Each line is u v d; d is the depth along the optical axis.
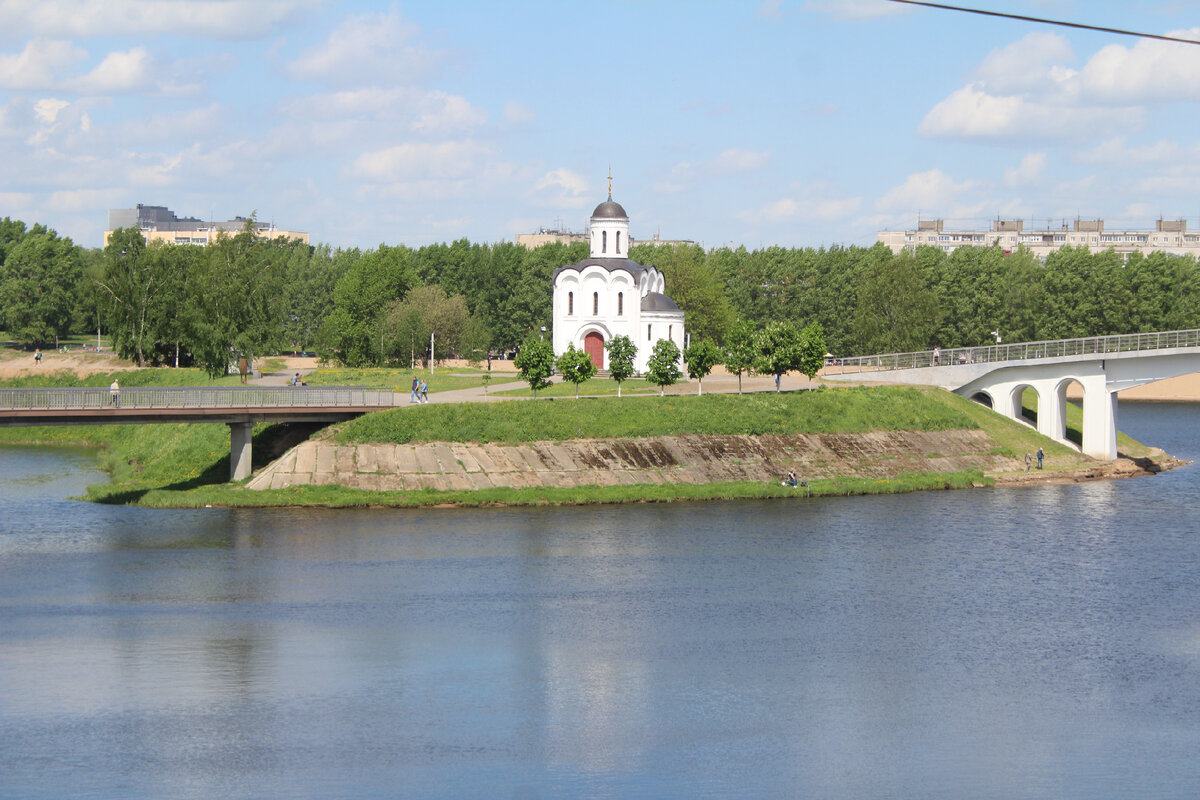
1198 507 100.31
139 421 94.06
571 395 126.56
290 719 51.97
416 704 53.81
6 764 47.28
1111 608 69.12
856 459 111.94
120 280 165.88
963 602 70.12
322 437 101.31
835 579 74.81
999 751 49.78
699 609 68.12
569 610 67.62
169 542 81.81
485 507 95.12
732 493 101.06
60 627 63.41
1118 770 48.12
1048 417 128.38
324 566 76.00
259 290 139.25
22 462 124.12
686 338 182.62
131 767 47.19
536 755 48.88
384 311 187.50
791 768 48.03
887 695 55.62
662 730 51.50
